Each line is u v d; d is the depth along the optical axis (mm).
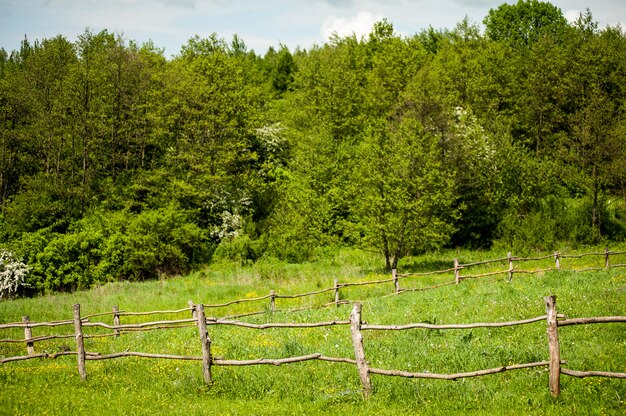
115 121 42844
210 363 10219
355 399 8852
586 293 15594
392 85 50156
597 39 48062
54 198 39500
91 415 8586
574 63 47688
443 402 8469
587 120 39219
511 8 66125
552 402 7996
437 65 50188
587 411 7508
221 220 43062
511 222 37812
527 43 65250
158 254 35625
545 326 12445
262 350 12547
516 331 12492
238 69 45656
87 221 37375
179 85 41750
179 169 42875
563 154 40656
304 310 19812
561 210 39312
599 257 30562
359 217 34281
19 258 33844
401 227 32000
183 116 43000
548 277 20781
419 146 33500
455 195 38156
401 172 32844
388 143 34469
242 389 9922
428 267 33062
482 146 40500
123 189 41281
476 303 16516
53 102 41312
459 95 48219
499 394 8562
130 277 35688
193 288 28672
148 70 43219
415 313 16297
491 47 51500
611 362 9406
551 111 49219
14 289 33188
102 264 34281
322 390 9508
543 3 65062
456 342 11734
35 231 37188
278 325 10383
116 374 11648
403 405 8484
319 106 49375
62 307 25312
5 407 8883
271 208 45031
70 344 16672
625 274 19531
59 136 40562
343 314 17812
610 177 37250
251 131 46625
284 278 31516
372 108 49906
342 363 11266
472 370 9992
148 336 17031
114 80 42188
